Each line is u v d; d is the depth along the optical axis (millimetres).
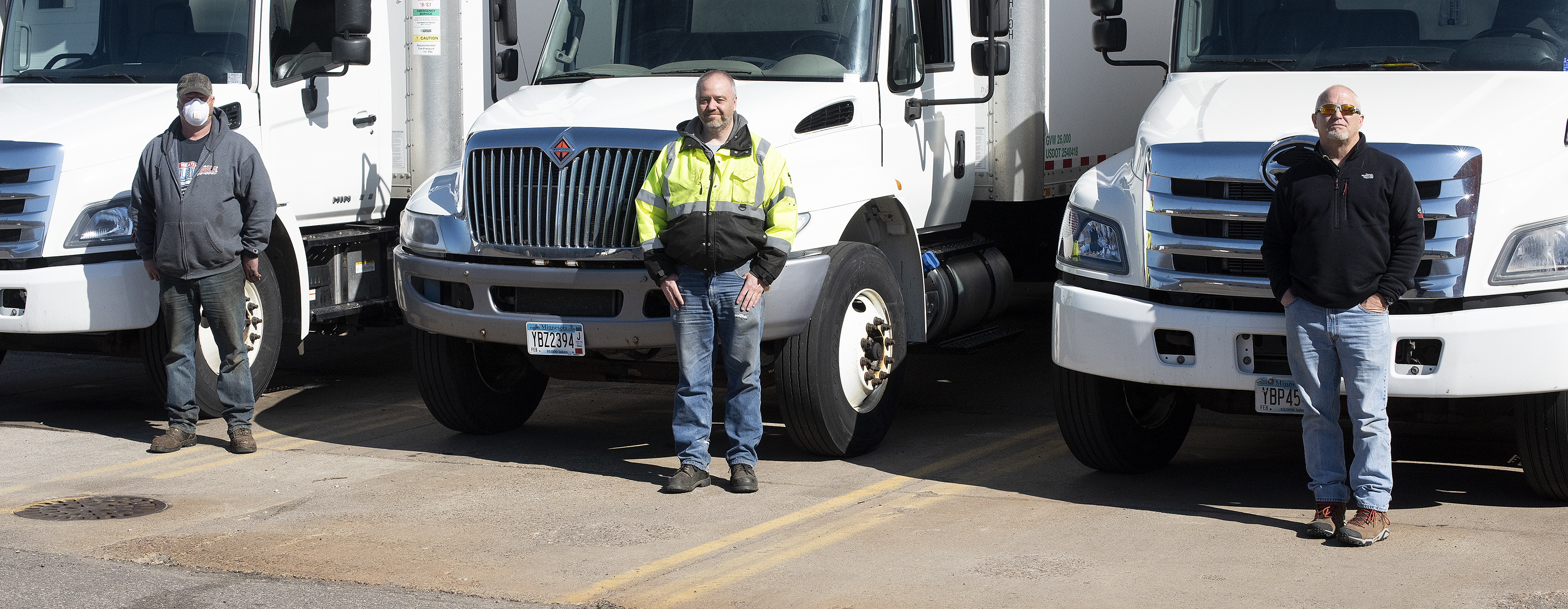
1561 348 5664
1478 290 5699
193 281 7625
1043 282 10289
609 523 6223
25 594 5254
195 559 5723
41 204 7895
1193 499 6539
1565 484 6023
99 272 7938
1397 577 5227
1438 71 6707
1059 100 9086
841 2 7805
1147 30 10062
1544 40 6609
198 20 8742
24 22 9078
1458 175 5695
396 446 7988
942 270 8531
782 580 5363
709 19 7949
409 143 9484
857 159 7531
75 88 8695
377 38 9391
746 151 6535
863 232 7953
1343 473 5793
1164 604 4988
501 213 7172
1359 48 6969
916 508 6430
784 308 6988
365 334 12586
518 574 5492
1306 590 5105
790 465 7383
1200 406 7293
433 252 7414
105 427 8547
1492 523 5945
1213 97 6738
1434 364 5754
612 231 6969
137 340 8430
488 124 7355
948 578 5348
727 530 6102
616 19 8109
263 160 8438
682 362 6766
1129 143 10141
